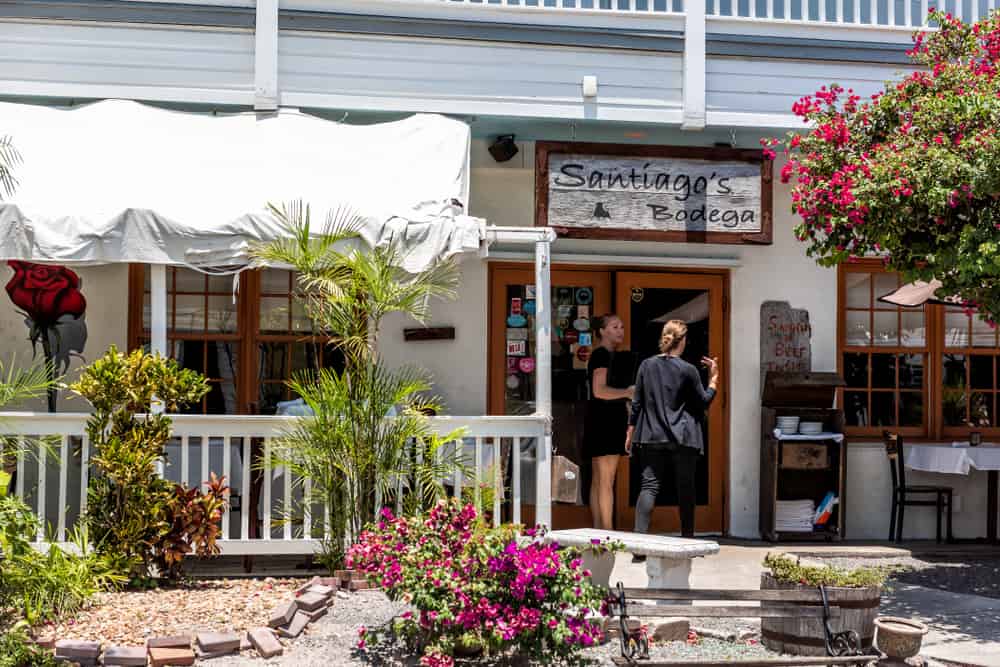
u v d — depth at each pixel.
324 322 7.95
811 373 10.57
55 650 5.78
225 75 9.46
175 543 7.50
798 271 11.00
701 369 10.95
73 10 9.30
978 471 11.16
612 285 10.84
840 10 10.29
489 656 6.03
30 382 8.54
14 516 6.79
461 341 10.45
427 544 6.08
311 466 7.76
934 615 7.58
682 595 5.90
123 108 9.15
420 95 9.66
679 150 9.91
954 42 8.83
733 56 10.11
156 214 7.74
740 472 10.84
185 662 5.77
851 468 11.02
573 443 10.65
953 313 11.40
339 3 9.55
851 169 7.86
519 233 8.43
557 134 10.29
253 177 8.60
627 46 9.91
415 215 8.30
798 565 6.39
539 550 5.87
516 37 9.77
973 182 7.25
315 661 5.92
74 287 9.46
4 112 8.91
